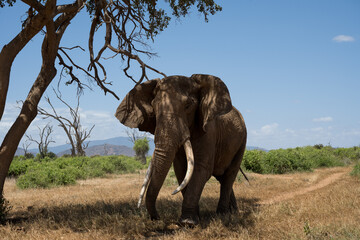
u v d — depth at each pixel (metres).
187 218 6.23
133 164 32.50
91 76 9.91
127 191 12.91
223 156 7.65
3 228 6.57
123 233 6.01
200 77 6.45
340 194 9.61
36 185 15.89
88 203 9.52
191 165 5.69
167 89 6.15
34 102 8.23
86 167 24.41
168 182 15.53
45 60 8.47
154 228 6.40
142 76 8.80
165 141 5.83
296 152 21.91
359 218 6.50
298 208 7.86
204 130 6.06
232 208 8.16
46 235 6.09
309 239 5.22
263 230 6.03
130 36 10.16
